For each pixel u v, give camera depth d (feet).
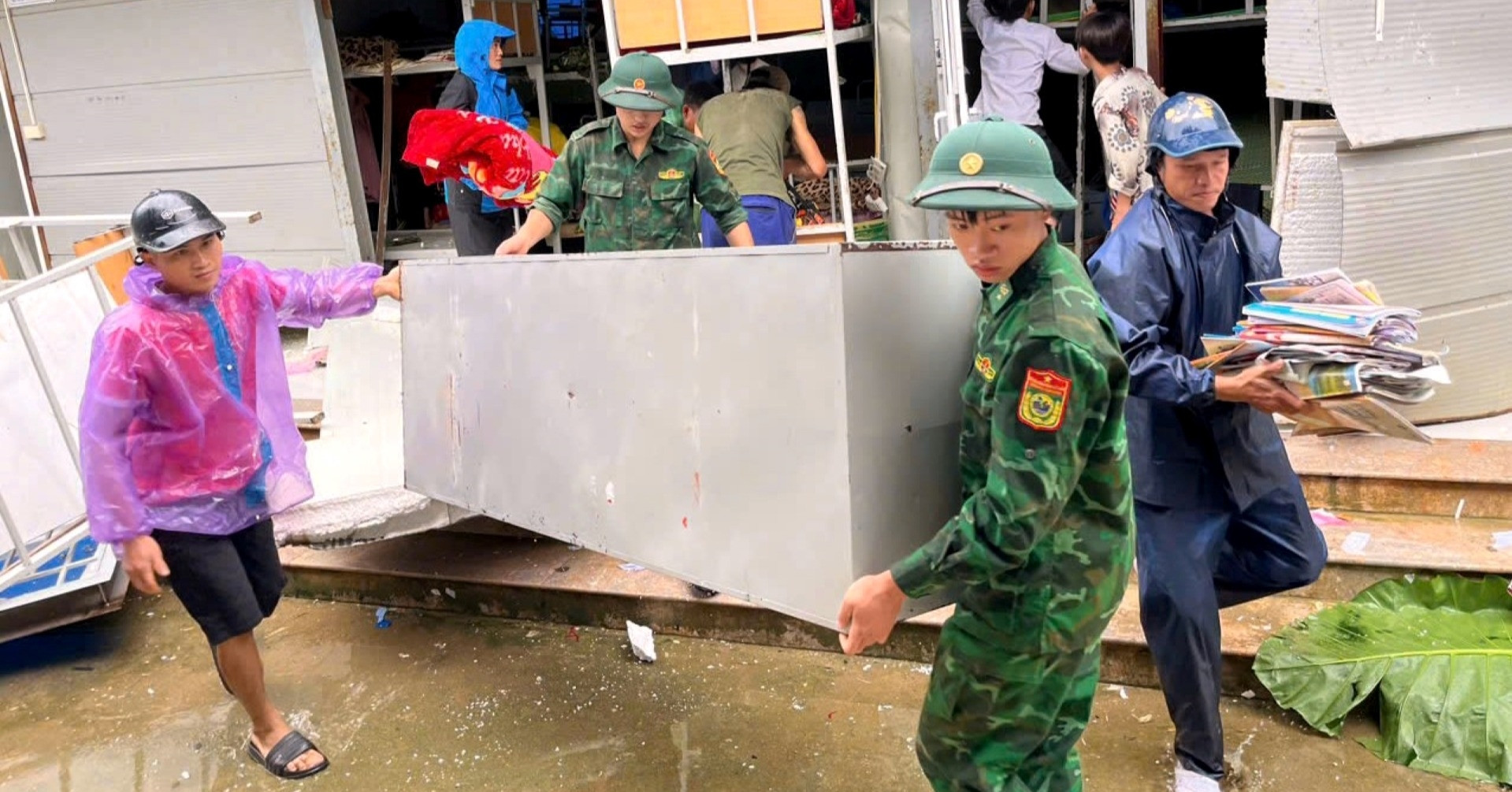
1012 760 7.29
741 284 7.44
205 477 10.19
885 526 7.11
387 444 14.43
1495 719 9.43
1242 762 9.81
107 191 23.91
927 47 17.87
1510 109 13.34
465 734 11.22
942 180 6.20
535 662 12.57
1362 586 11.49
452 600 13.80
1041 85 18.93
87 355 13.38
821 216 18.61
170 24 22.04
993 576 6.40
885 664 12.07
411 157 14.92
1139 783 9.71
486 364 10.57
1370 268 13.26
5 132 25.18
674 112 13.56
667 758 10.62
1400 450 13.14
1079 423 6.20
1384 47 12.89
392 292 11.71
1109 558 6.93
